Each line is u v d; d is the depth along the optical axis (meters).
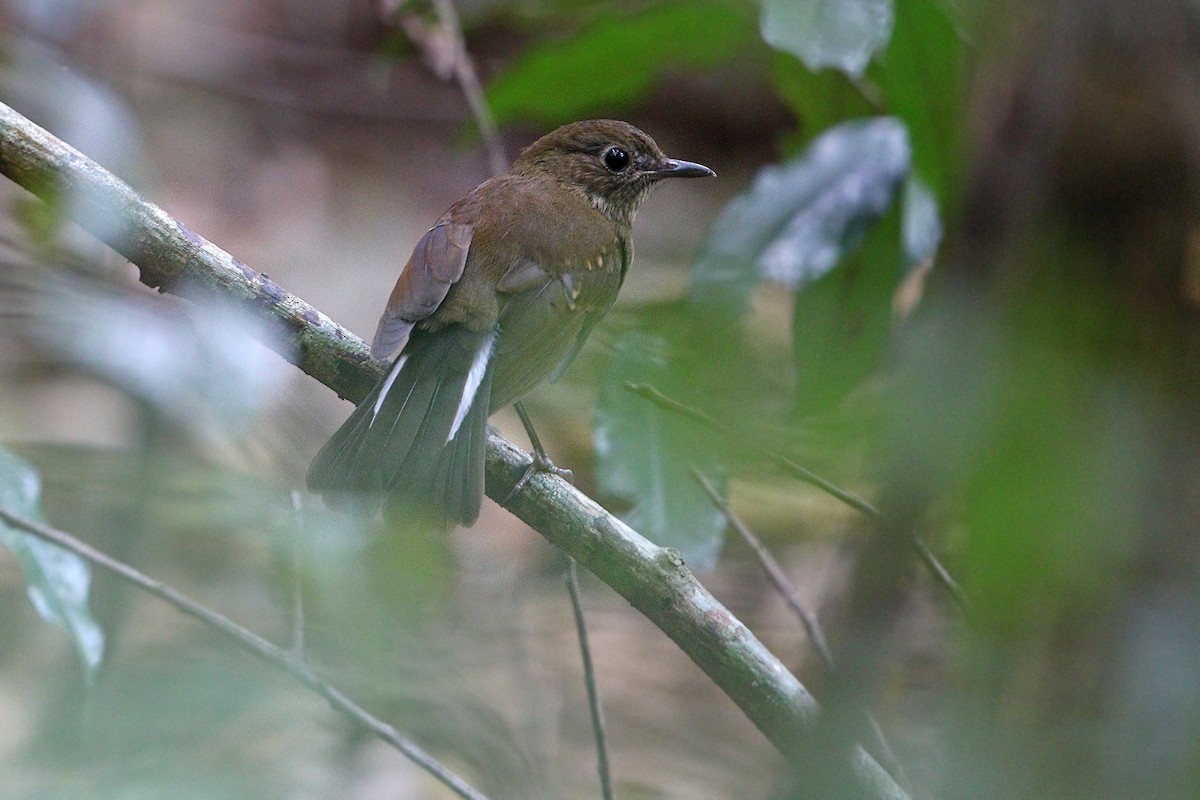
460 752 7.20
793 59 9.12
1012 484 4.59
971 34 7.33
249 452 8.64
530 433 7.06
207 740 5.32
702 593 6.41
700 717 10.64
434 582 7.04
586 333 8.34
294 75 18.75
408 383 7.10
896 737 6.53
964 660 4.88
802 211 8.16
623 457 7.09
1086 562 4.62
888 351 7.02
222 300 7.01
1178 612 4.75
